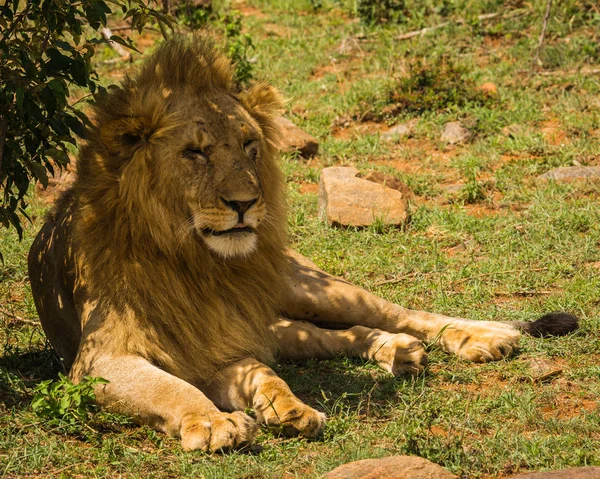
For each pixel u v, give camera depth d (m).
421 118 21.64
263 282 9.96
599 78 22.92
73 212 10.14
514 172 18.12
